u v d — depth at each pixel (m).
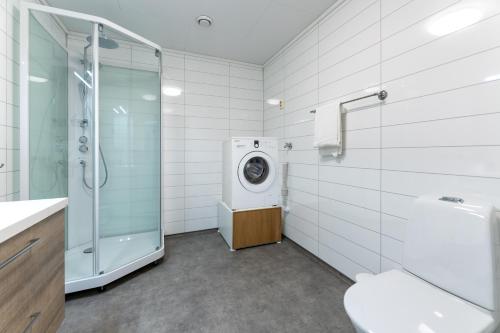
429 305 0.87
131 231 2.32
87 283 1.59
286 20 2.16
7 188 1.47
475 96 1.06
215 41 2.58
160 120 2.29
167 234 2.84
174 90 2.82
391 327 0.76
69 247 2.05
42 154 1.80
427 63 1.25
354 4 1.74
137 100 2.29
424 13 1.26
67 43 2.05
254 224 2.49
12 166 1.52
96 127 1.77
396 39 1.42
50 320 0.82
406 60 1.36
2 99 1.42
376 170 1.57
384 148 1.51
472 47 1.07
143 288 1.71
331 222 2.00
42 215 0.75
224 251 2.39
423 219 1.06
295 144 2.52
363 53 1.66
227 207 2.62
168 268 2.02
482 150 1.04
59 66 1.98
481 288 0.86
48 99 1.85
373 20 1.58
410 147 1.35
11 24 1.49
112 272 1.70
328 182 2.03
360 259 1.70
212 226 3.06
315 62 2.19
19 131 1.57
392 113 1.45
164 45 2.67
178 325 1.34
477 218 0.88
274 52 2.85
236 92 3.13
